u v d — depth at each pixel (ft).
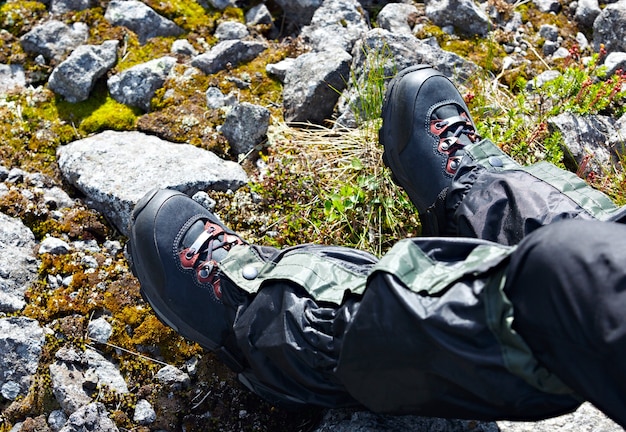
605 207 5.80
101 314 7.11
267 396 6.23
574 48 9.05
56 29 9.11
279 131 8.59
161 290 6.39
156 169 7.91
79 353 6.82
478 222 6.01
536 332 4.01
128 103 8.71
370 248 7.73
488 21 9.68
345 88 8.89
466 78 9.16
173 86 8.80
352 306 5.05
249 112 8.32
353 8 9.70
